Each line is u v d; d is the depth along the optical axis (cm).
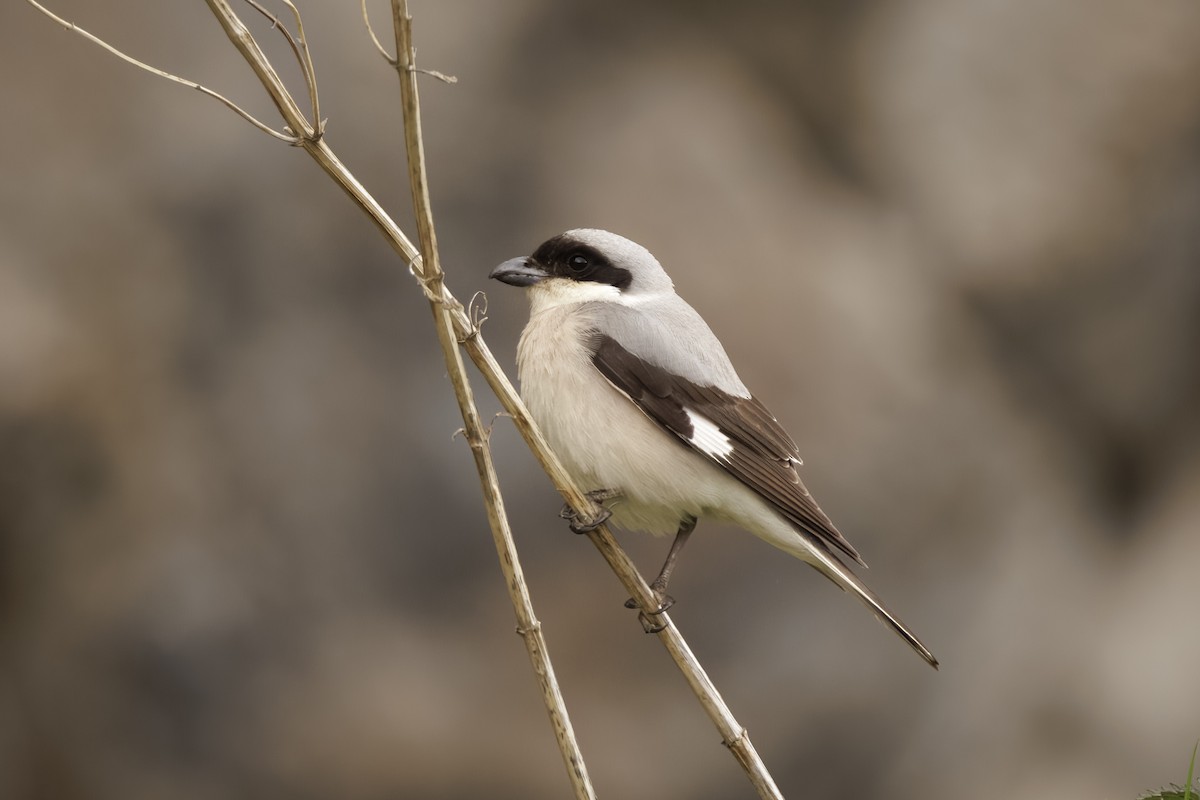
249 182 1248
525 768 1172
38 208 1221
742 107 1454
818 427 1298
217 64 1269
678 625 1202
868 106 1522
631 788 1166
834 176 1501
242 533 1182
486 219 1289
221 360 1215
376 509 1191
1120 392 1488
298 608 1173
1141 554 1426
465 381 550
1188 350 1477
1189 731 1283
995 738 1252
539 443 605
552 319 756
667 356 736
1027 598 1325
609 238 796
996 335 1501
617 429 721
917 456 1330
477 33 1344
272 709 1159
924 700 1241
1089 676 1307
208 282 1229
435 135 1293
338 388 1211
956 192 1505
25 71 1250
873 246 1441
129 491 1184
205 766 1159
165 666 1160
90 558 1177
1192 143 1495
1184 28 1495
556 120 1355
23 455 1182
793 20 1503
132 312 1212
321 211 1248
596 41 1403
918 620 1274
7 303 1188
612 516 767
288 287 1231
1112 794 1242
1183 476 1462
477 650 1184
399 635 1177
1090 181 1503
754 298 1327
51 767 1160
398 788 1164
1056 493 1415
